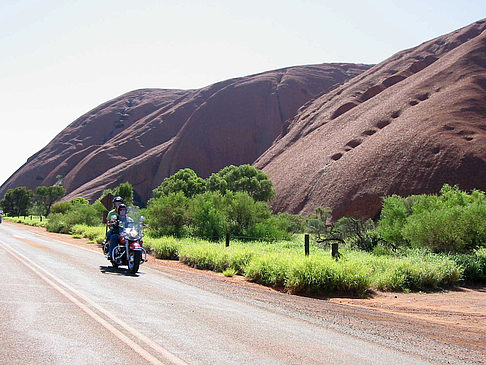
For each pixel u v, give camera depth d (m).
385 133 86.50
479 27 143.88
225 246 18.12
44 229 44.53
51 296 6.92
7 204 121.75
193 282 9.95
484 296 12.00
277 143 140.00
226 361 4.11
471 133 75.25
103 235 23.03
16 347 4.16
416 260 15.20
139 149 196.50
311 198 85.94
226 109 188.88
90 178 186.88
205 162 172.62
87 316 5.64
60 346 4.28
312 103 156.50
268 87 199.75
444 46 143.38
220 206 29.95
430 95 94.75
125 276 10.09
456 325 7.49
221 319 6.02
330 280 10.76
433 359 4.82
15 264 11.17
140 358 4.04
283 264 11.49
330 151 95.62
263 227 27.55
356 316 7.42
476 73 93.25
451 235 17.84
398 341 5.61
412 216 21.50
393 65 145.12
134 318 5.68
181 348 4.44
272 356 4.40
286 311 7.16
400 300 10.61
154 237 25.11
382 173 77.56
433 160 73.31
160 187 86.25
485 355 5.32
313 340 5.24
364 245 21.05
